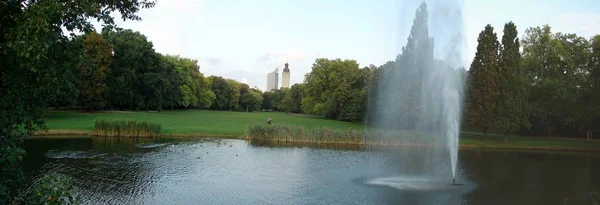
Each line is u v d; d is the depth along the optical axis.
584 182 22.70
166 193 16.94
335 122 71.75
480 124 46.00
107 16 8.42
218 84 133.38
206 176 20.73
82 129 38.81
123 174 20.27
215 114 85.94
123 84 60.59
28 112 8.18
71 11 7.33
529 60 52.69
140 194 16.61
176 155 27.23
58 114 51.78
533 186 21.12
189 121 55.34
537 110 50.03
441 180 21.92
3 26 7.46
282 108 146.00
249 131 40.59
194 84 101.25
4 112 7.49
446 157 32.91
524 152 39.88
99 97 56.22
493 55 46.53
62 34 7.85
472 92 46.62
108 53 56.38
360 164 26.73
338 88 76.31
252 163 25.56
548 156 36.59
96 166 22.02
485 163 30.12
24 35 6.67
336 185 19.69
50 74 7.58
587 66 51.50
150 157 25.86
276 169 23.77
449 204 16.77
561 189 20.50
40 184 8.19
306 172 23.09
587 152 41.91
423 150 37.09
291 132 39.97
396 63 49.44
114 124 37.34
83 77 53.62
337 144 39.28
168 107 99.62
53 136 35.19
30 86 7.82
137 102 68.12
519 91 46.09
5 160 7.72
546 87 49.88
